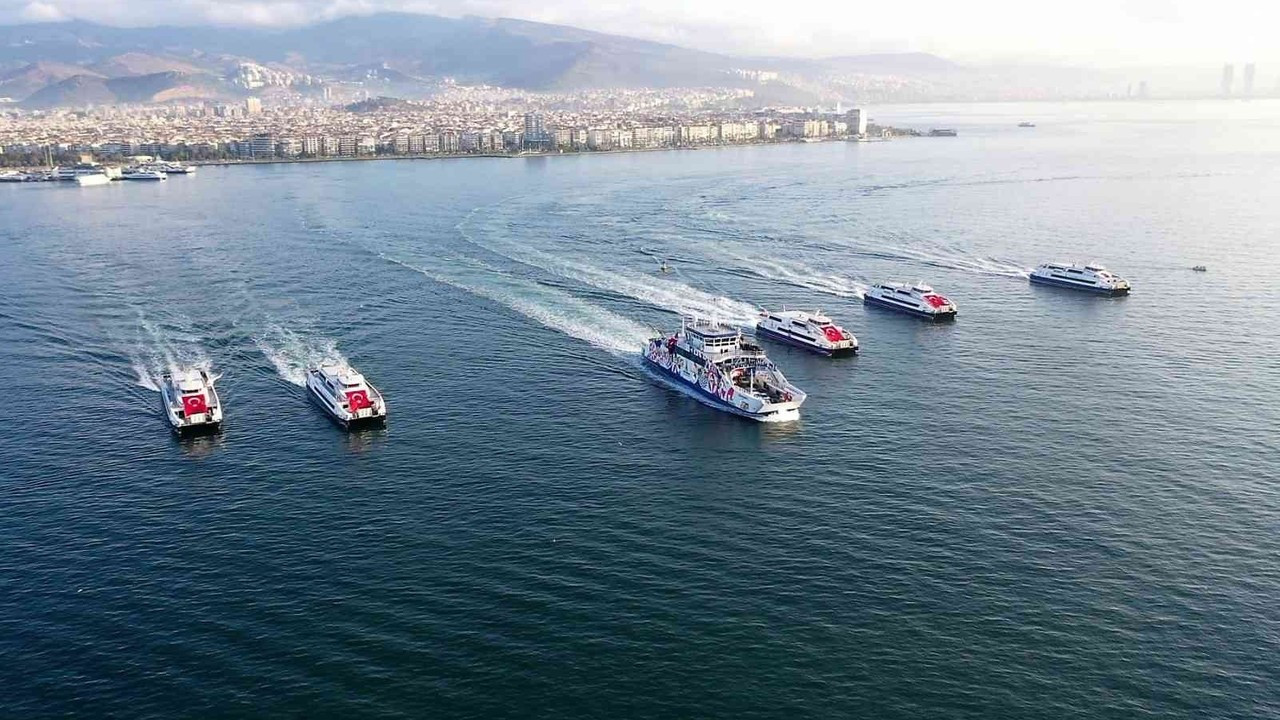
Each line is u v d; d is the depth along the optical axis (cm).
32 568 11838
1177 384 18275
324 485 14162
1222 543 12119
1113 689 9412
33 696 9481
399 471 14625
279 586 11338
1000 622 10456
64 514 13300
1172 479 14000
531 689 9475
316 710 9219
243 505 13538
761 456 15150
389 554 12056
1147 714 9088
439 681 9594
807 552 11994
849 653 9969
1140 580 11269
